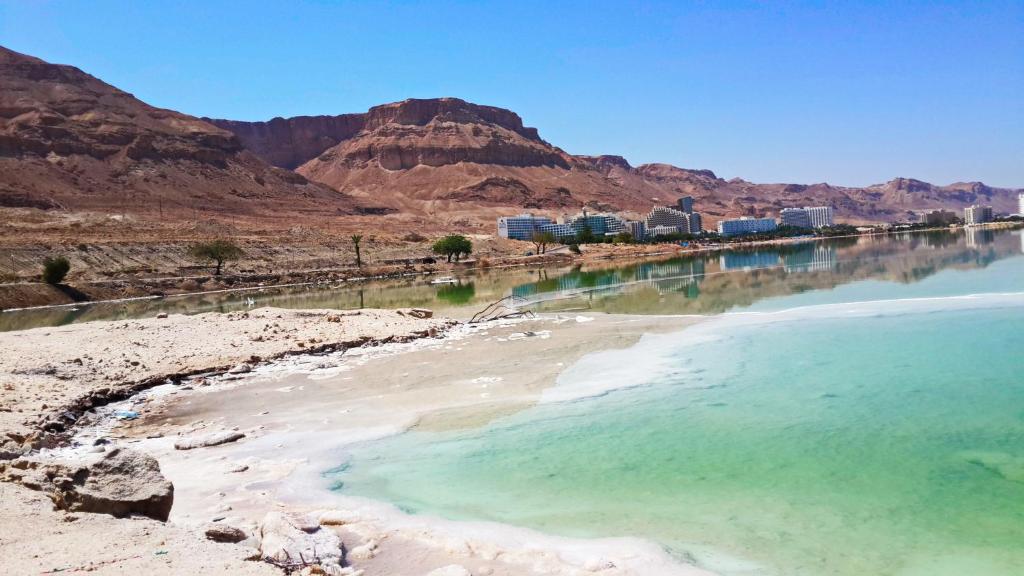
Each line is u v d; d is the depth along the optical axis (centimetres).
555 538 1277
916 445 1677
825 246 15712
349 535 1317
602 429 1936
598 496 1473
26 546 1026
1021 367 2344
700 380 2428
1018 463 1536
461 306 5944
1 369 2769
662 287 6656
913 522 1288
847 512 1342
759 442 1758
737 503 1405
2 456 1661
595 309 4988
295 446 1933
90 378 2819
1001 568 1114
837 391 2184
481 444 1866
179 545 1065
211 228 16300
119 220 16688
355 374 2905
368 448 1884
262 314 4500
